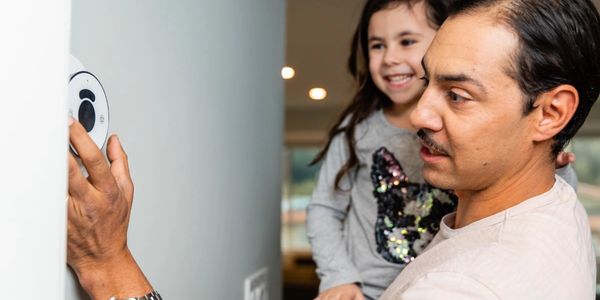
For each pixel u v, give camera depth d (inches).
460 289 21.9
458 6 25.2
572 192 27.1
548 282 22.2
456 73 23.6
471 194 27.1
